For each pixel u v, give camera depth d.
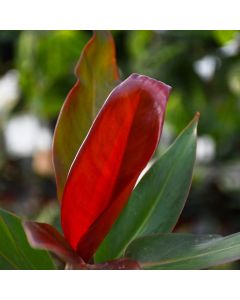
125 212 0.70
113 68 0.68
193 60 2.19
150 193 0.71
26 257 0.65
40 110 2.47
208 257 0.59
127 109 0.58
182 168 0.72
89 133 0.58
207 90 2.27
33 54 2.26
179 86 2.19
